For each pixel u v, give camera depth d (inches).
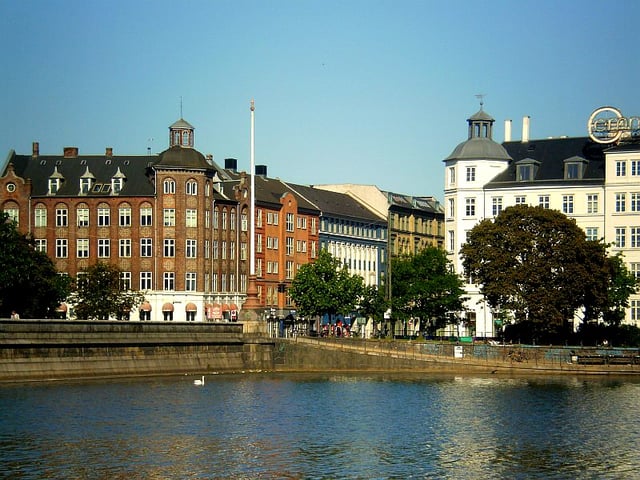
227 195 7657.5
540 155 7504.9
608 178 7140.8
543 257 6102.4
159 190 7140.8
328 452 3280.0
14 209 7214.6
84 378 4886.8
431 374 5915.4
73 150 7396.7
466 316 7509.8
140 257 7155.5
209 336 5625.0
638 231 7081.7
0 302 5634.8
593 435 3654.0
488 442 3496.6
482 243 6235.2
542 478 2982.3
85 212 7204.7
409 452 3304.6
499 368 5954.7
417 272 7372.1
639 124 7170.3
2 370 4552.2
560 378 5713.6
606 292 6136.8
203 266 7244.1
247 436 3526.1
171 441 3398.1
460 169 7524.6
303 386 5103.3
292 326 7436.0
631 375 5885.8
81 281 6599.4
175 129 7268.7
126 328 5108.3
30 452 3176.7
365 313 7401.6
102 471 2960.1
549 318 6013.8
